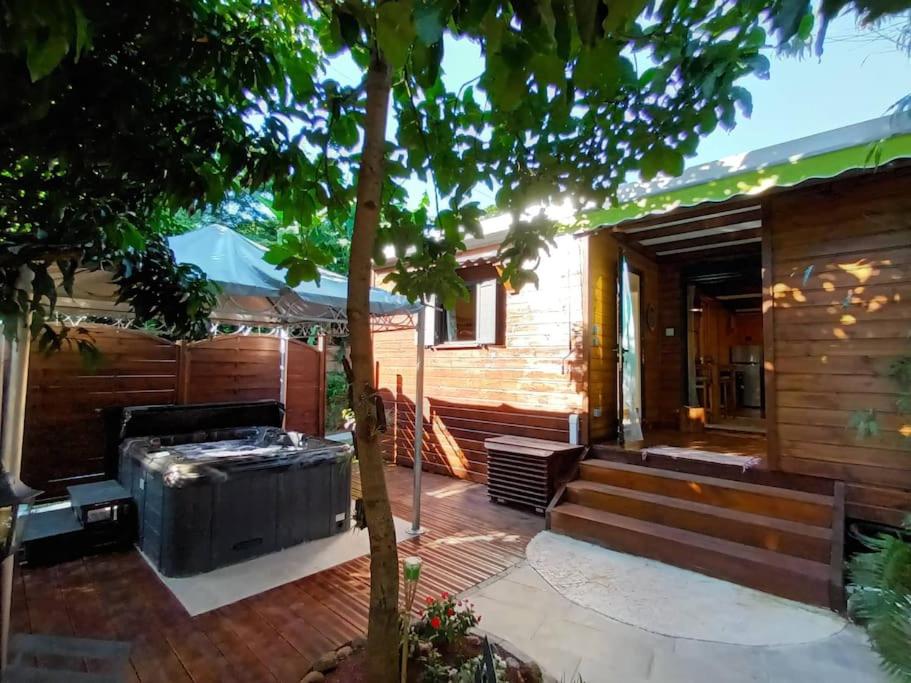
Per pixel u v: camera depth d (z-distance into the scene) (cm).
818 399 337
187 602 278
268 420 557
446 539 384
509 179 221
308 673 175
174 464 329
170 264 234
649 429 568
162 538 314
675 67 166
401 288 216
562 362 506
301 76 179
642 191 402
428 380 650
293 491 368
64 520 351
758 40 151
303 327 637
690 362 600
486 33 88
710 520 345
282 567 329
